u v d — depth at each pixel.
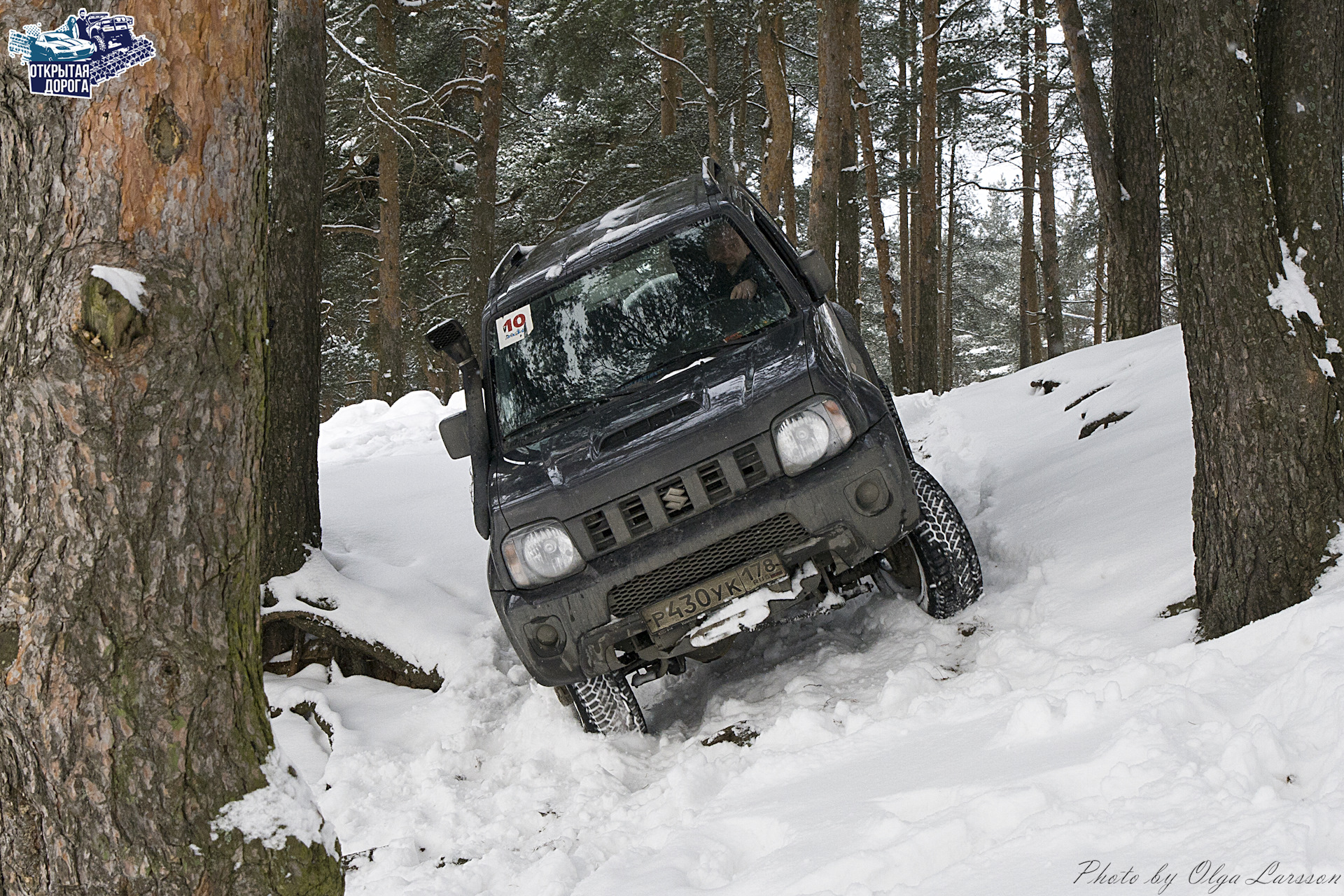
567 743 4.68
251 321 2.13
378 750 5.06
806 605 4.33
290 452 6.23
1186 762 2.54
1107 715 3.03
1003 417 10.09
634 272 5.09
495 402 5.01
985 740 3.25
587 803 4.01
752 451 4.11
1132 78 12.77
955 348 59.81
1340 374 3.45
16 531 1.96
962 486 7.32
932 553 4.68
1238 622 3.56
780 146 20.14
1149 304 12.93
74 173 1.91
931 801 2.88
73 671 1.96
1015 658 4.10
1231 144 3.50
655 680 5.30
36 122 1.90
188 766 2.05
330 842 2.27
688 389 4.44
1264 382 3.47
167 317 1.96
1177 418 6.41
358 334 28.00
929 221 23.50
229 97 2.02
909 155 34.47
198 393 2.02
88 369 1.92
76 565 1.95
